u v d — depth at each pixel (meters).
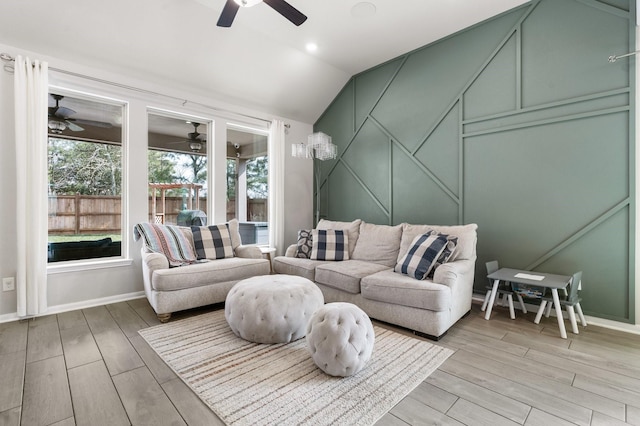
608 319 2.65
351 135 4.78
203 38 3.43
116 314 2.95
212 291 3.03
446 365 2.01
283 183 4.88
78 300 3.14
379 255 3.48
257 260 3.46
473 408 1.58
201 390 1.72
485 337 2.44
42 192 2.84
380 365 2.00
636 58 2.49
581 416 1.51
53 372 1.91
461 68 3.54
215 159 4.21
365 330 1.90
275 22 3.39
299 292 2.41
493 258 3.30
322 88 4.73
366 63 4.34
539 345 2.30
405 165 4.08
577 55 2.78
